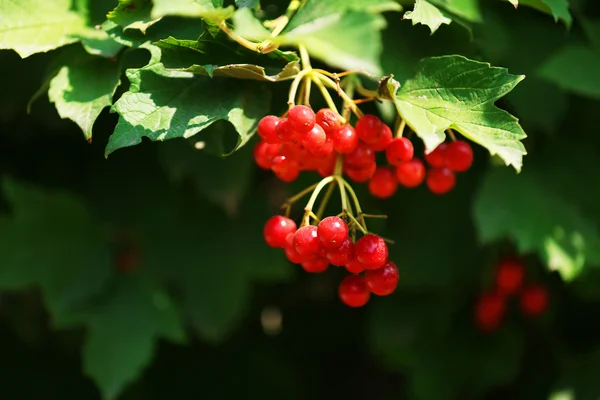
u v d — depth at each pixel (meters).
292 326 0.71
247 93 0.49
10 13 0.50
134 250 0.61
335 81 0.49
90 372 0.57
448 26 0.52
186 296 0.60
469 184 0.59
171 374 0.67
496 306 0.61
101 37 0.50
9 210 0.61
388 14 0.53
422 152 0.57
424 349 0.62
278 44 0.48
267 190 0.61
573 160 0.57
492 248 0.60
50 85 0.50
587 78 0.53
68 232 0.60
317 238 0.48
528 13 0.56
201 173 0.55
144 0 0.48
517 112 0.55
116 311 0.59
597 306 0.63
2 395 0.64
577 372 0.61
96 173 0.62
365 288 0.49
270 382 0.68
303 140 0.47
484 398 0.64
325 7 0.49
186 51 0.49
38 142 0.62
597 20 0.56
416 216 0.60
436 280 0.60
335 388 0.72
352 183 0.59
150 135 0.48
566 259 0.55
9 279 0.58
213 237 0.60
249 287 0.60
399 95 0.48
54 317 0.58
